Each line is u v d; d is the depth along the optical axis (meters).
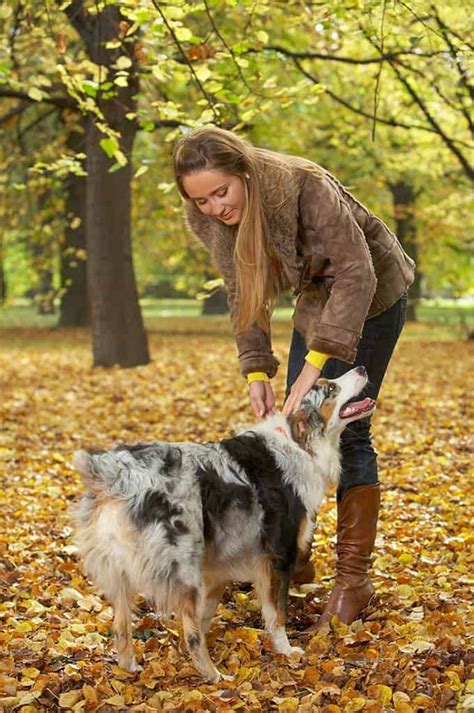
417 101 15.27
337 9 9.09
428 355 24.03
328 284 5.44
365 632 5.48
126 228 19.19
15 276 44.12
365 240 5.32
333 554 7.27
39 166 11.07
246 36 10.35
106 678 4.98
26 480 9.90
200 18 13.98
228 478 5.14
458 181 28.56
